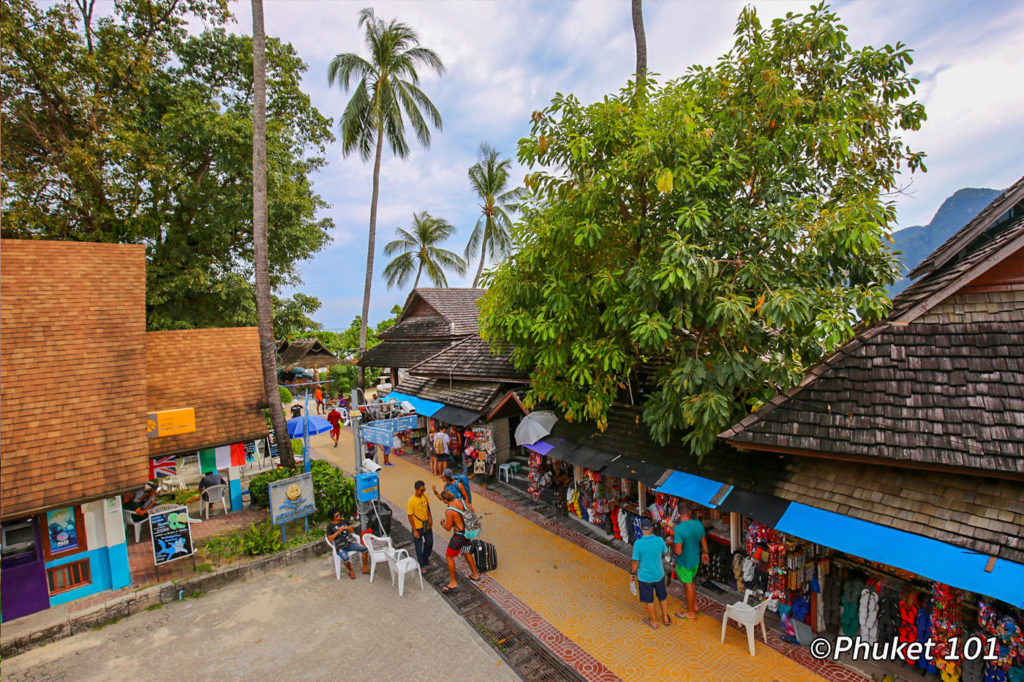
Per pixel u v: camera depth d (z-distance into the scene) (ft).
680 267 24.18
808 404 23.73
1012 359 20.10
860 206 25.02
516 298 34.22
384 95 90.38
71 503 28.02
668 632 24.99
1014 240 21.03
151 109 69.21
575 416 36.19
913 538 19.17
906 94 30.07
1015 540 17.15
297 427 51.03
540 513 41.29
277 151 72.69
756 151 28.71
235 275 74.38
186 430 38.32
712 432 25.68
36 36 58.29
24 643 25.70
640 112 29.19
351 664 23.99
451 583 30.50
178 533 32.42
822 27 28.96
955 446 18.98
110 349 36.91
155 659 24.76
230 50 76.33
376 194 97.86
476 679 22.68
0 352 34.17
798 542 24.11
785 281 26.18
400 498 47.21
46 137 61.72
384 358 87.51
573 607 27.76
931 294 23.30
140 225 68.03
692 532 25.66
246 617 28.27
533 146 31.40
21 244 41.19
